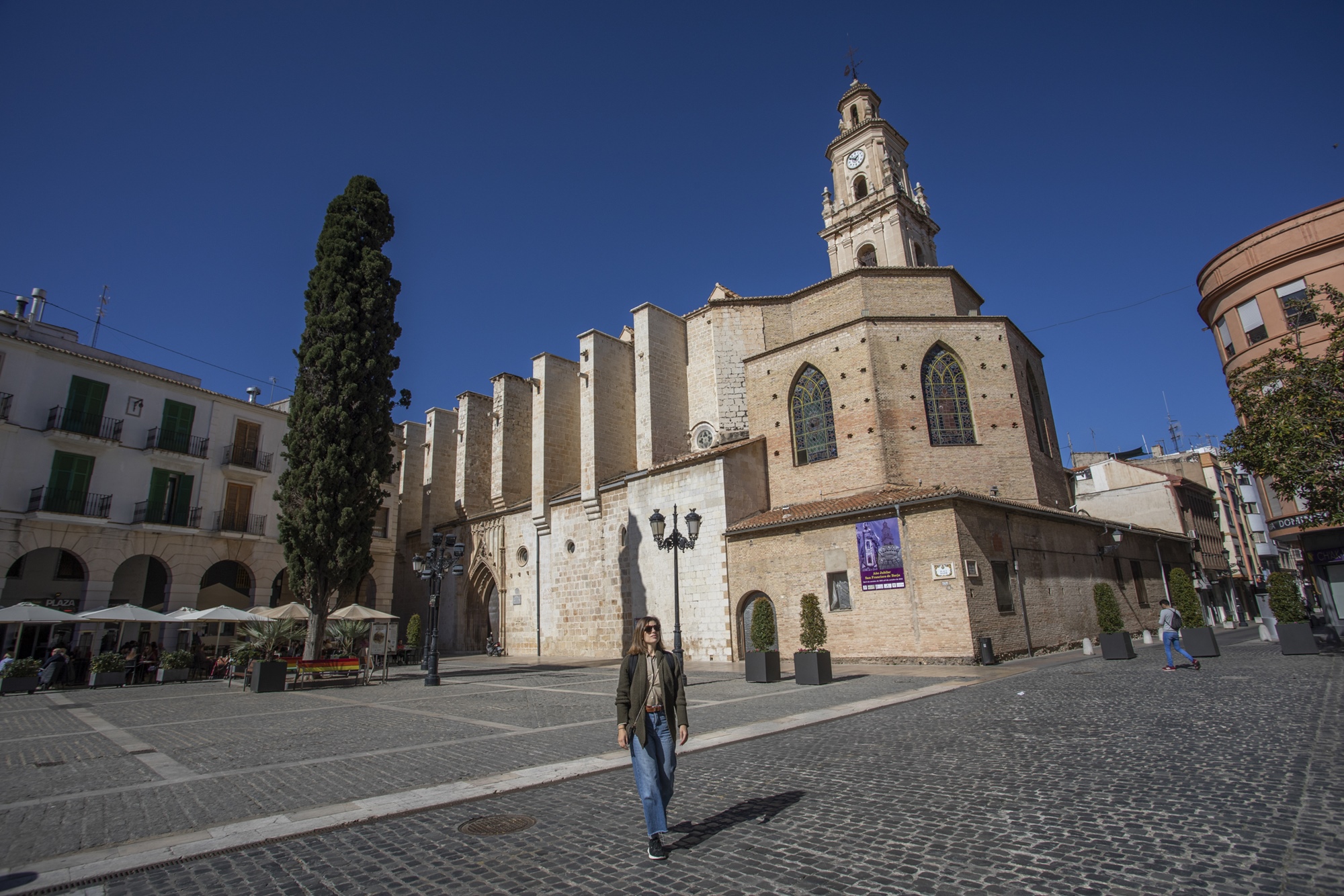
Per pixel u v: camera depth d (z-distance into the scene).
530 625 34.09
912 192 39.44
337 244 25.64
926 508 20.38
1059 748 8.07
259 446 32.78
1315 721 8.73
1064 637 23.53
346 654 25.34
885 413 26.16
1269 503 23.50
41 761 9.19
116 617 23.22
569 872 4.89
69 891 4.68
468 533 39.06
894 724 10.42
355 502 24.02
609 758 8.53
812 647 17.58
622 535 29.81
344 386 24.39
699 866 4.91
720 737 9.69
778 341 32.62
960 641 19.05
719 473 26.20
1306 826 5.06
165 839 5.67
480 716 12.81
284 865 5.16
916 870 4.64
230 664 22.94
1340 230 21.70
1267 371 15.67
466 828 5.98
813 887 4.45
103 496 27.56
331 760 8.92
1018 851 4.91
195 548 29.92
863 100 39.81
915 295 30.28
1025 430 26.95
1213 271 25.09
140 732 11.70
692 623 26.06
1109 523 28.70
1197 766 6.90
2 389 25.55
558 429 35.88
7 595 26.83
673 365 33.59
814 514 22.78
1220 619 42.44
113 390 28.55
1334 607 21.28
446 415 44.06
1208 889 4.12
